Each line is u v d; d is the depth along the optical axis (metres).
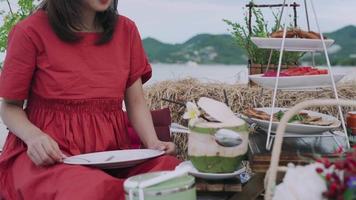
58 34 1.64
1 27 2.53
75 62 1.65
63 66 1.63
